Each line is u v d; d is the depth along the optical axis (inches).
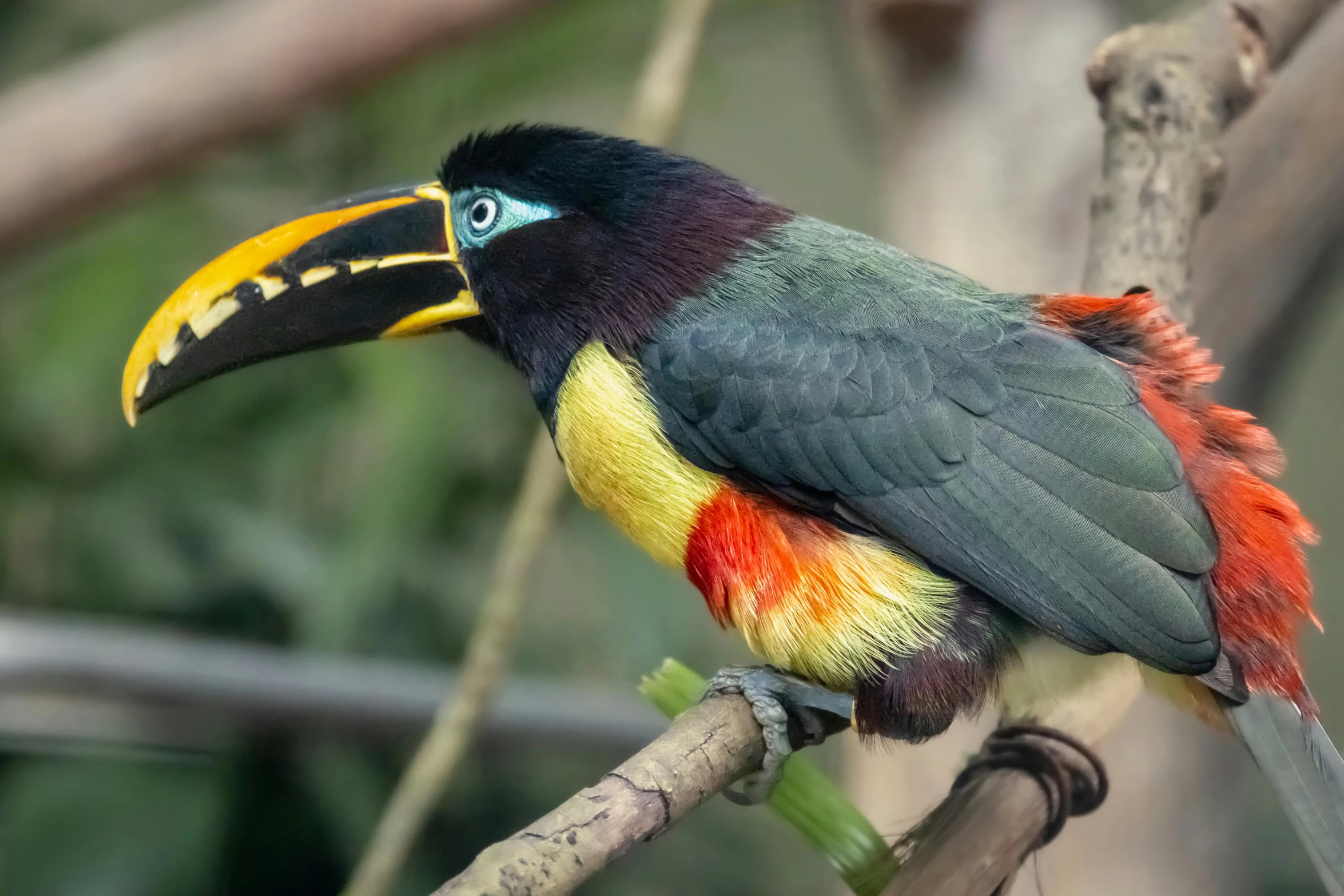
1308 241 158.6
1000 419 150.9
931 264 152.7
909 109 162.1
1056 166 160.7
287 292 153.0
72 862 162.4
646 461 151.9
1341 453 209.2
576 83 167.5
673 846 167.5
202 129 158.4
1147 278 153.1
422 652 164.2
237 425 164.7
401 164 165.8
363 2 158.4
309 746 163.2
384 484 161.9
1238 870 158.2
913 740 151.3
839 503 151.3
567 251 152.6
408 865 163.6
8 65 167.9
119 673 159.8
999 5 161.8
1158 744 157.3
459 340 164.6
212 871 163.2
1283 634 150.3
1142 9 175.5
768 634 151.4
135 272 164.2
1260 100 156.6
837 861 150.3
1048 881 157.2
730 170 226.4
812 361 151.4
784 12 170.7
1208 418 151.2
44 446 164.6
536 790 165.2
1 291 164.7
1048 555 150.5
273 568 163.3
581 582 168.1
